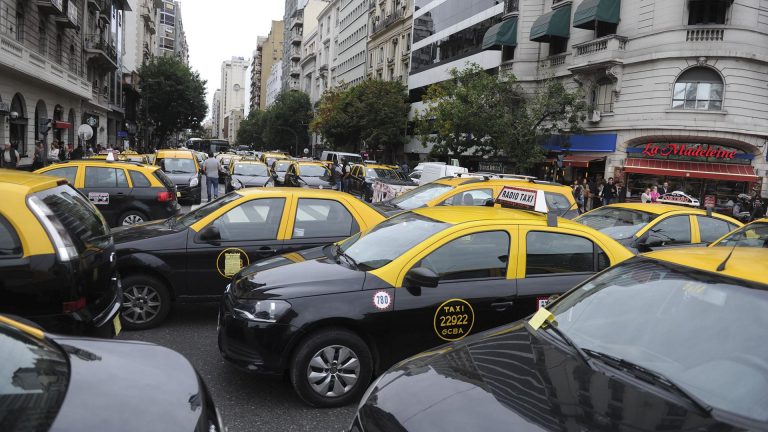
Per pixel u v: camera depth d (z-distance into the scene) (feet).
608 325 10.11
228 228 20.62
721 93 78.79
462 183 35.35
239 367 14.23
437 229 15.85
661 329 9.53
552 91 88.69
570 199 33.47
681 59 80.28
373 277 14.78
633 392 8.15
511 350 9.75
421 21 161.58
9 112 81.66
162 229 20.89
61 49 110.63
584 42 91.76
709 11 79.30
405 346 14.74
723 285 9.73
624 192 83.61
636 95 85.20
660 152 82.58
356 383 14.39
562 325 10.57
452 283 15.08
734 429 7.21
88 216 15.19
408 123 167.53
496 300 15.23
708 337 9.01
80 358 8.39
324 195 22.21
